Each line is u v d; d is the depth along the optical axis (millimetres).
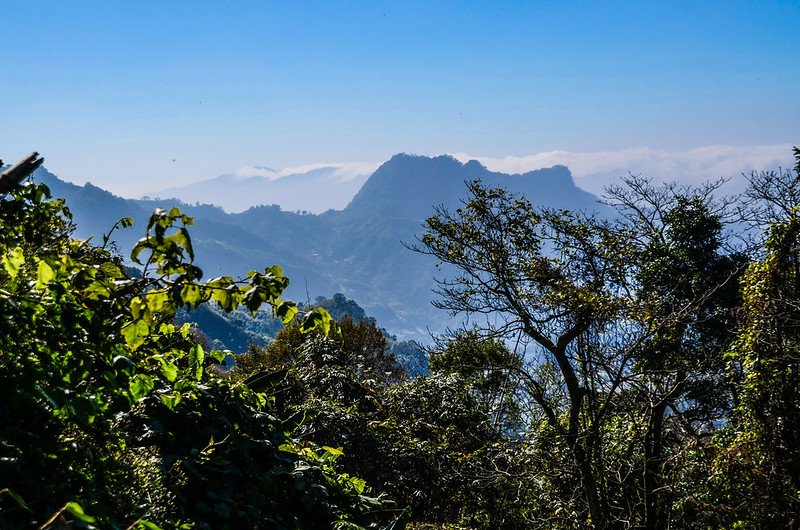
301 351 15977
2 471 2451
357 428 12805
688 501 13781
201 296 2910
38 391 2682
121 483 3127
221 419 4500
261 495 4215
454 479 14617
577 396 13172
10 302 2760
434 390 16109
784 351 12688
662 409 14195
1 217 3830
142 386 3441
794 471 12180
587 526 13484
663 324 12922
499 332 14016
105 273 3076
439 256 14414
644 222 21141
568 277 13719
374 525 5184
